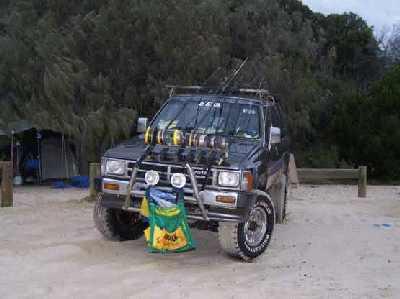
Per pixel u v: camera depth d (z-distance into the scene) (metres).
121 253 7.80
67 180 18.17
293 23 30.00
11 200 11.80
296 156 24.45
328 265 7.64
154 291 6.22
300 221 11.20
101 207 8.16
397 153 24.83
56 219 10.20
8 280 6.47
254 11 27.38
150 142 7.55
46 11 22.62
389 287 6.61
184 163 7.25
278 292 6.30
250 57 25.30
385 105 25.64
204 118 8.73
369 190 18.86
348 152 25.48
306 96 25.55
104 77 20.75
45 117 17.81
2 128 17.53
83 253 7.68
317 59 30.97
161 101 20.44
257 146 8.03
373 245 9.00
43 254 7.56
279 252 8.34
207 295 6.12
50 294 6.02
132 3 21.89
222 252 8.10
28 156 17.84
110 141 18.89
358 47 33.94
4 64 19.64
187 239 7.47
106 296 6.02
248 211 7.22
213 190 7.16
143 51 21.50
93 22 21.23
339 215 12.16
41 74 19.52
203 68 21.27
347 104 26.11
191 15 22.31
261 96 9.52
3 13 22.88
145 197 7.41
